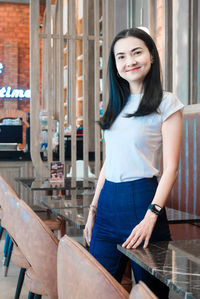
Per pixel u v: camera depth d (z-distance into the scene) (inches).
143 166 73.2
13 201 98.4
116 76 78.4
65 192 161.0
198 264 58.9
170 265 58.4
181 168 163.6
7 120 381.1
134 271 76.6
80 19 322.0
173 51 196.9
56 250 72.9
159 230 73.4
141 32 76.1
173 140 73.1
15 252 115.1
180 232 142.0
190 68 183.9
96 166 220.1
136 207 72.8
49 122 216.4
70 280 43.0
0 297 141.3
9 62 496.4
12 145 248.2
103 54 221.0
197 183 152.3
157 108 73.0
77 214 105.4
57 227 146.9
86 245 106.7
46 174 219.8
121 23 242.2
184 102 188.4
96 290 39.2
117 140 74.9
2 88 493.7
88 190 161.3
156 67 76.0
